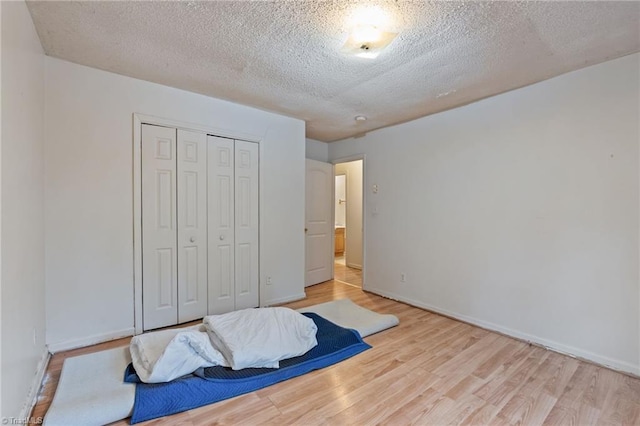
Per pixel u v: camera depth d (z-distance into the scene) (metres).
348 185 6.21
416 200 3.74
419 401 1.87
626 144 2.21
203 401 1.81
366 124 4.05
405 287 3.88
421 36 1.98
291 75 2.60
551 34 1.95
